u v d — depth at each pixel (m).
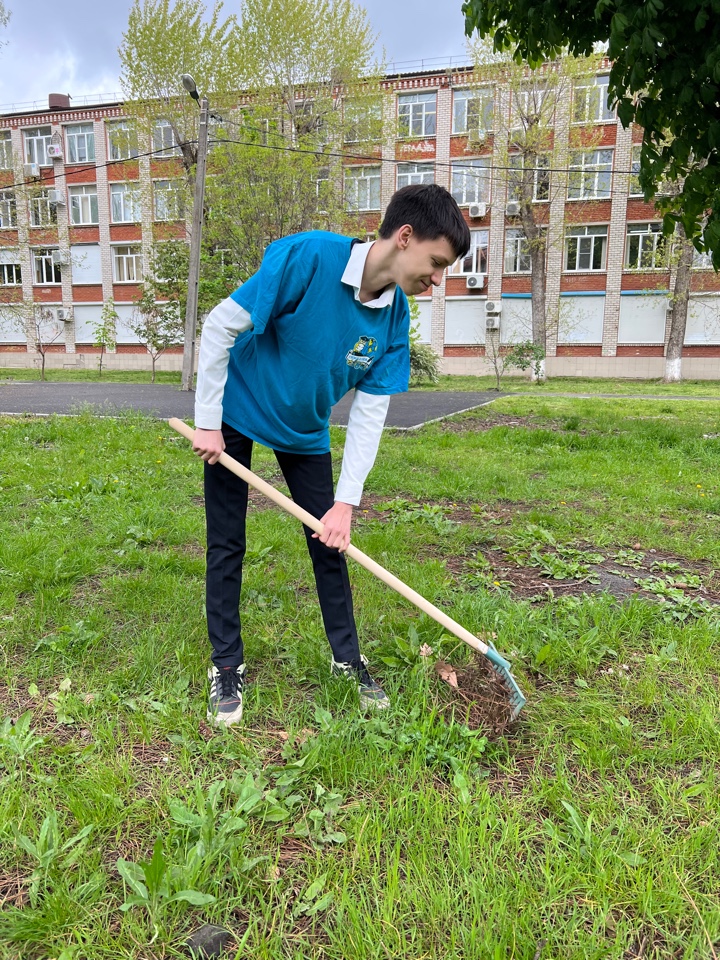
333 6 21.53
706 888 1.63
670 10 5.79
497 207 26.81
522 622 2.96
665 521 4.90
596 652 2.79
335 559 2.48
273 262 2.05
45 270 33.56
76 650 2.72
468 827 1.77
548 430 9.01
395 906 1.55
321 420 2.39
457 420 10.60
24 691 2.46
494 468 6.54
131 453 7.01
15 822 1.76
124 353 32.62
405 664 2.65
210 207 21.31
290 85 21.89
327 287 2.07
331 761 2.02
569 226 26.20
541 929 1.50
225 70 21.70
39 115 31.69
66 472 5.98
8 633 2.87
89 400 13.87
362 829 1.77
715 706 2.37
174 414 10.95
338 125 22.45
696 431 8.82
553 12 6.51
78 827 1.78
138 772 2.01
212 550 2.41
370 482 5.93
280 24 21.00
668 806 1.89
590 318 26.72
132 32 21.88
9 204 33.34
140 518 4.59
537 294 23.89
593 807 1.88
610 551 4.22
